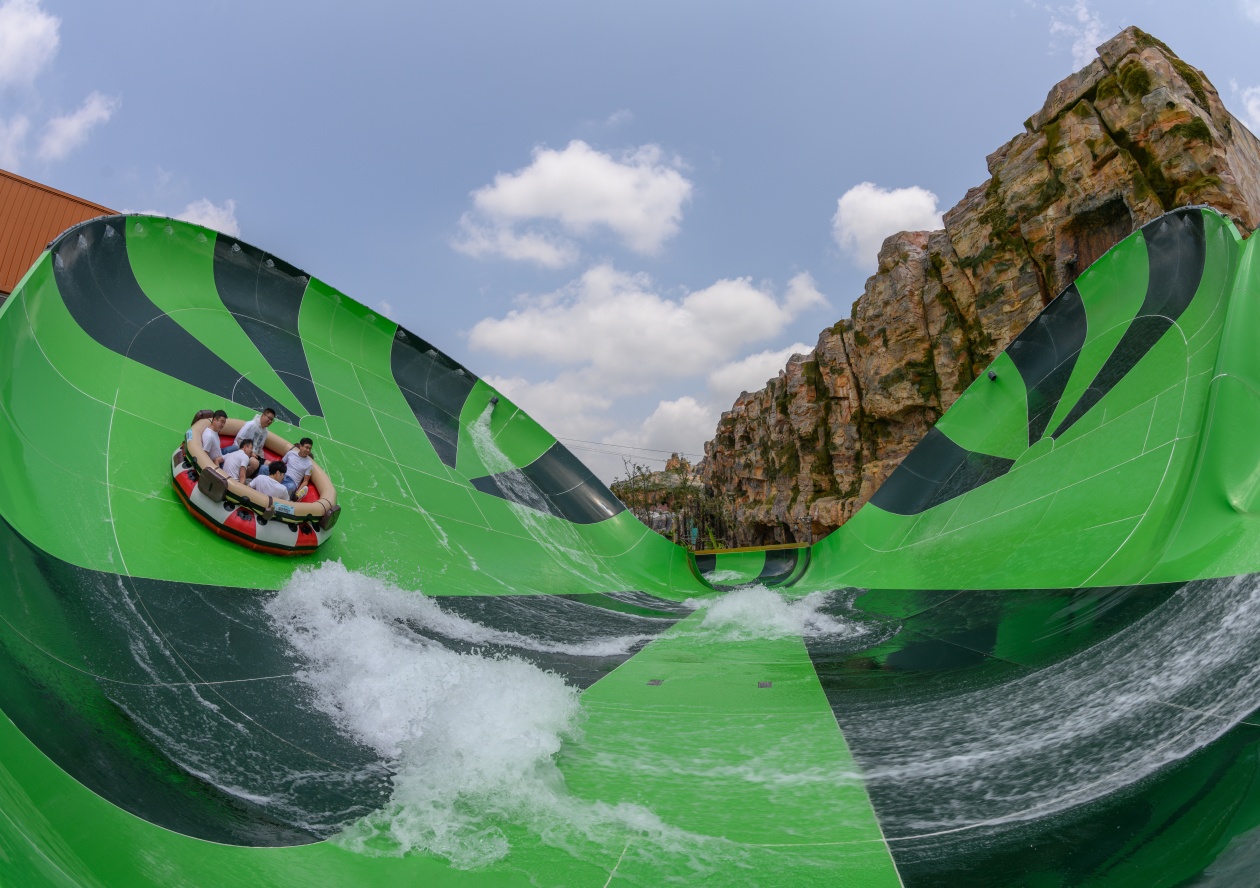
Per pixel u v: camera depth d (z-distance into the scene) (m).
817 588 19.70
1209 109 39.50
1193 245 13.13
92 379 10.70
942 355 55.66
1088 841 4.10
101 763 4.43
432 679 7.75
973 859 4.13
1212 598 6.92
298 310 17.30
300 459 11.97
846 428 67.00
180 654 7.06
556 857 4.38
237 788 4.96
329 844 4.45
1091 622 8.57
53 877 2.90
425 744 6.21
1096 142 42.38
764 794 5.39
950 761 5.80
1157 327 13.48
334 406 16.08
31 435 8.60
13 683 4.68
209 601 8.62
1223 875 3.30
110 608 7.24
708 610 15.98
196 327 14.09
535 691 7.68
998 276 50.50
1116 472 11.83
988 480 16.34
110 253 12.93
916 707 7.56
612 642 12.73
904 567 17.09
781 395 82.56
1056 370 16.61
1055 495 13.27
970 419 19.05
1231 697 5.30
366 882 4.05
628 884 4.05
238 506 10.27
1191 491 8.70
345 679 7.73
